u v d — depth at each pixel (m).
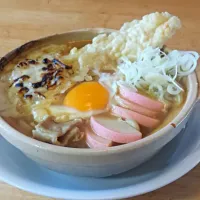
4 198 0.25
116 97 0.26
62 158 0.22
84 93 0.26
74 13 0.42
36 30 0.39
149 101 0.25
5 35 0.39
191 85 0.26
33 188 0.23
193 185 0.25
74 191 0.23
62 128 0.24
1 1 0.44
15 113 0.26
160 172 0.24
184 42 0.37
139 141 0.22
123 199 0.24
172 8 0.42
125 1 0.43
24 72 0.28
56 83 0.27
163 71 0.27
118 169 0.23
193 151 0.25
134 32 0.28
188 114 0.24
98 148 0.22
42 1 0.44
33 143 0.22
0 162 0.25
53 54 0.29
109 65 0.28
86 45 0.30
